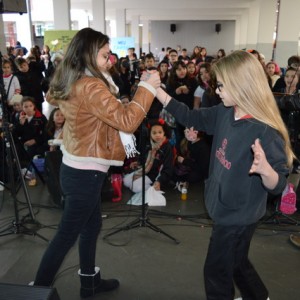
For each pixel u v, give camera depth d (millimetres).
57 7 8766
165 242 2551
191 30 26531
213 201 1382
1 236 2611
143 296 1970
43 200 3283
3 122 2496
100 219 1799
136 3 15258
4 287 994
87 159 1493
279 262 2299
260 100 1227
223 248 1364
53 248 1598
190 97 4598
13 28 13266
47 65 7449
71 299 1941
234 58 1250
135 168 3523
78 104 1439
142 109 1431
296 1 8578
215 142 1456
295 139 3426
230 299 1438
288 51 8836
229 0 14734
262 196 1332
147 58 5812
